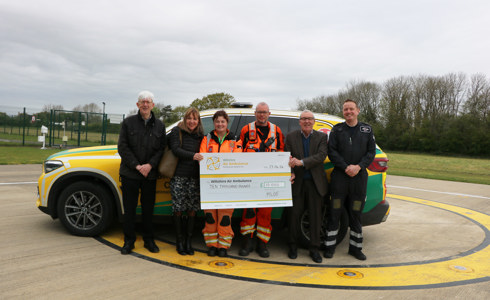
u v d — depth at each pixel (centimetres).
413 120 4884
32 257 346
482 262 398
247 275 329
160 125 376
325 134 385
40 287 281
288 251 402
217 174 363
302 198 385
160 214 405
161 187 401
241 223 387
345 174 381
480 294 306
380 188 410
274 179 372
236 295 284
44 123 2230
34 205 579
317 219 383
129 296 273
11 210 539
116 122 2264
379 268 366
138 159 368
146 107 362
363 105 5400
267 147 377
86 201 416
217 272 332
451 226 575
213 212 372
